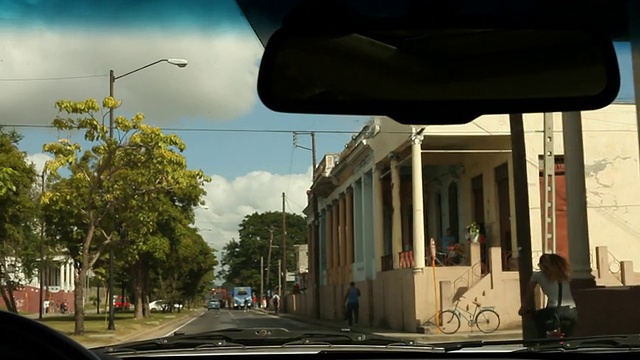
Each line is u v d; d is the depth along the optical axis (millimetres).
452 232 26125
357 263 30266
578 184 14508
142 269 28672
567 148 14719
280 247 67688
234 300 70438
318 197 40344
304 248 65312
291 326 21297
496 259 21547
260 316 34906
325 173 34781
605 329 13453
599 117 21250
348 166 31281
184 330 16812
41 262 26703
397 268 24531
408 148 23656
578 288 13859
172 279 42031
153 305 42406
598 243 21531
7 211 15453
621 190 21672
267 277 68250
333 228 36531
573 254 14359
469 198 24688
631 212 21750
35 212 16094
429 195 27609
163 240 22188
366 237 28844
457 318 21188
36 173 14289
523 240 13586
